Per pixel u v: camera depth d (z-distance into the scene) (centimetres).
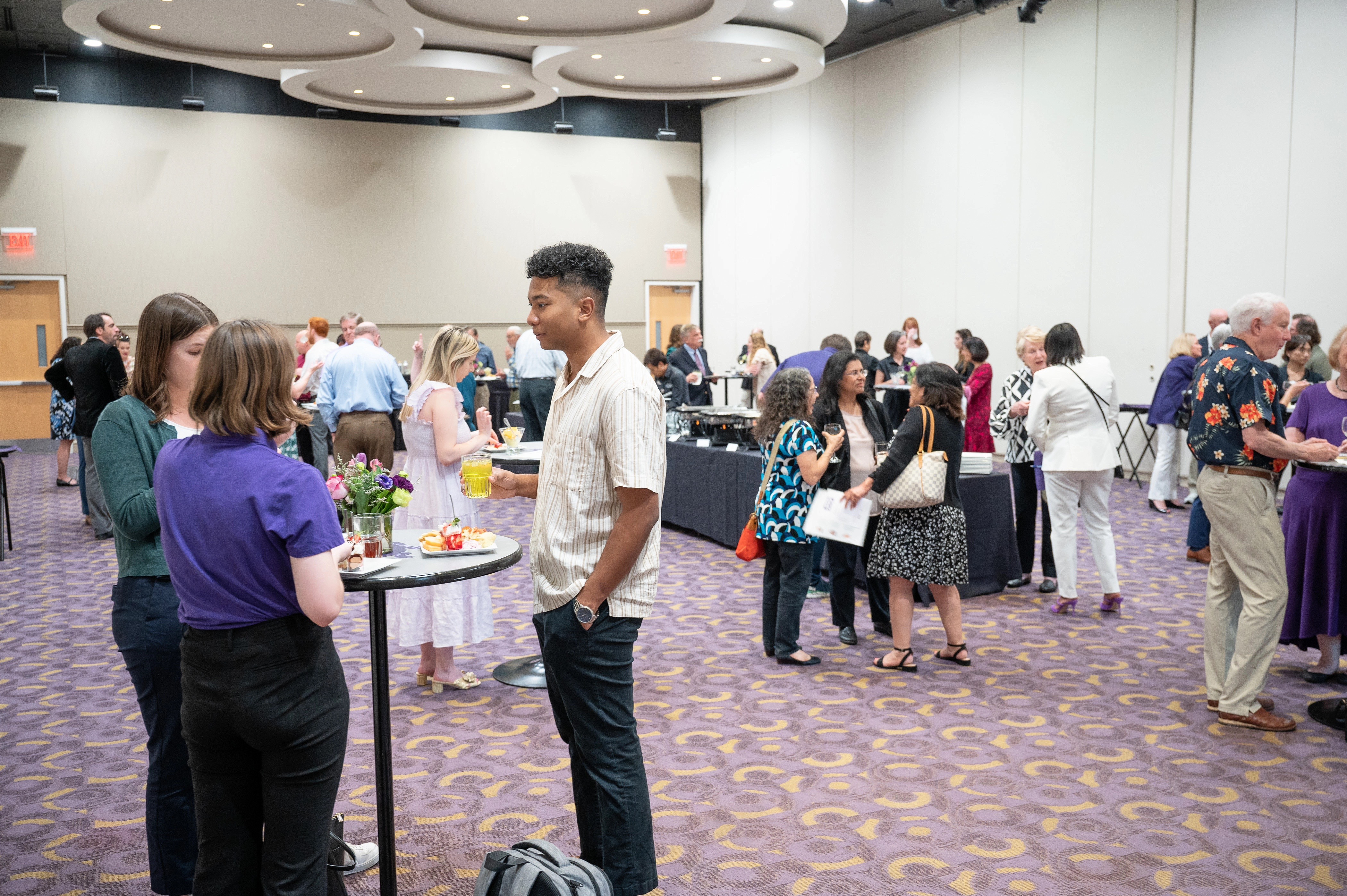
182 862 214
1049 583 543
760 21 838
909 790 296
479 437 384
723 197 1526
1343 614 384
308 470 170
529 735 345
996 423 560
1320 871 246
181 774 213
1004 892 236
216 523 164
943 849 259
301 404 802
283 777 172
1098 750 325
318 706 174
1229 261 847
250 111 1310
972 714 360
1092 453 481
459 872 248
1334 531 376
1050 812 280
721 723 353
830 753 325
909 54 1172
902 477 392
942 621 428
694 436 749
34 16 1052
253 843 179
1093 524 496
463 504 381
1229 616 355
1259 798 288
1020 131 1034
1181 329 889
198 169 1290
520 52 963
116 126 1248
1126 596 530
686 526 734
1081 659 425
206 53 857
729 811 282
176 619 208
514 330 1261
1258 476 335
